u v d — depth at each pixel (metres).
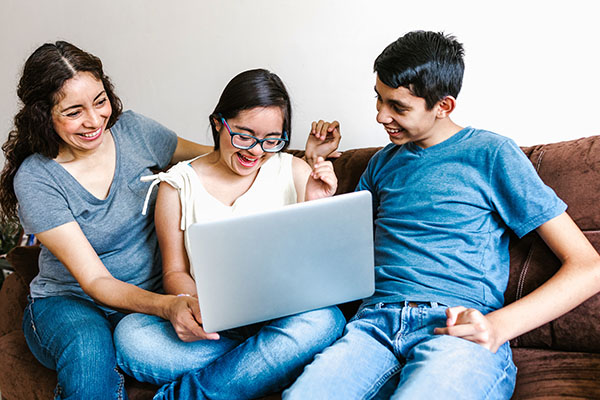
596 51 1.57
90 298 1.57
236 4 2.14
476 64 1.74
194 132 2.43
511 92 1.71
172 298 1.32
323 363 1.17
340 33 1.94
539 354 1.28
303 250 1.17
